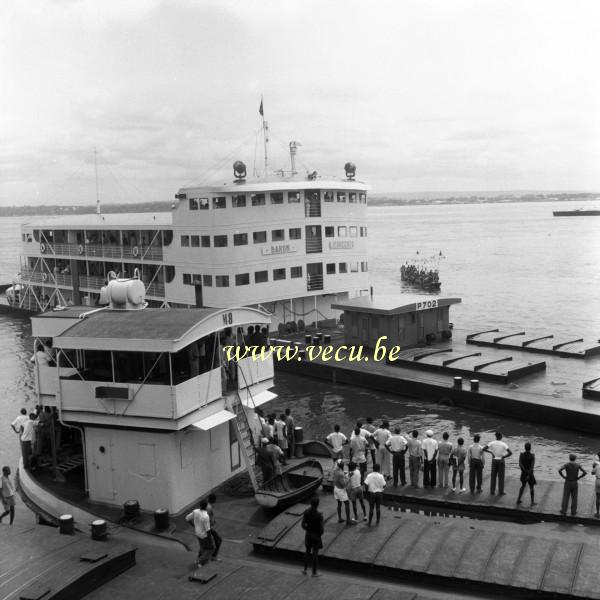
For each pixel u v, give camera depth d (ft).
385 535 72.54
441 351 162.71
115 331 84.48
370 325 171.42
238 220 185.57
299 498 83.51
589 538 72.08
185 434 84.69
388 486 88.38
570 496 81.56
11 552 70.44
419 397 143.02
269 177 205.77
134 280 98.02
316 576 66.13
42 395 95.40
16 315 285.84
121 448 84.89
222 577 66.95
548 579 62.39
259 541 73.31
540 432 120.57
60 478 93.15
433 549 69.10
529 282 357.00
